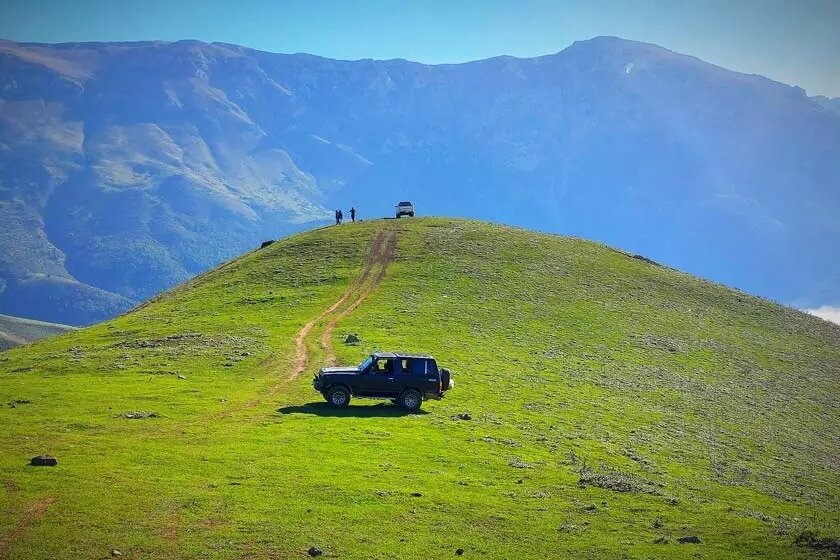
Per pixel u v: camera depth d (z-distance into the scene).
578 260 106.69
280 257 101.88
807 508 35.84
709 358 75.81
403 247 104.00
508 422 42.22
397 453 32.22
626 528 26.00
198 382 46.50
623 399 55.12
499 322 74.88
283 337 62.88
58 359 54.91
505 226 126.31
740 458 45.66
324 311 74.62
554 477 31.88
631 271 106.88
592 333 76.44
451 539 23.22
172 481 26.45
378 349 59.28
